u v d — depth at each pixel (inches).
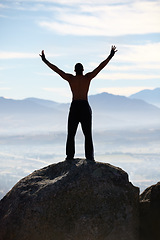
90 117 328.5
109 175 295.7
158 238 282.5
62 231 272.8
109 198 283.6
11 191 308.2
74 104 327.6
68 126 330.6
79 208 279.9
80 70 331.0
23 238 275.4
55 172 311.9
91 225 271.4
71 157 330.0
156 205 293.3
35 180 307.0
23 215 281.3
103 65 324.8
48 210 279.4
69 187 287.4
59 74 331.0
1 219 292.7
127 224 276.2
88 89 332.2
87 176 293.3
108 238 270.2
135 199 291.6
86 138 329.7
